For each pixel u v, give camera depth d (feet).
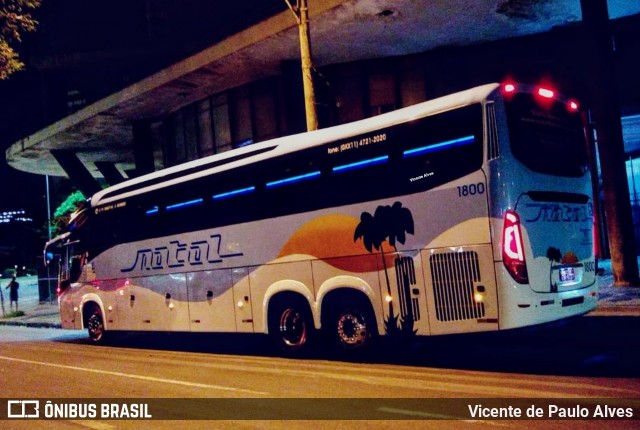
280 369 31.24
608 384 23.75
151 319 42.50
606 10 49.37
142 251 43.45
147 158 88.48
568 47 62.44
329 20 55.52
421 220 27.78
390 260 28.91
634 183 89.86
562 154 28.40
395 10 53.88
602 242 73.05
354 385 25.98
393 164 29.09
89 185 104.22
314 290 32.37
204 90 78.02
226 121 79.61
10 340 57.72
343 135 31.40
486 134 25.85
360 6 52.65
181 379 30.01
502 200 25.44
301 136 33.88
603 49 49.01
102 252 47.37
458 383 25.22
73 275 50.62
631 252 48.55
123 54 123.95
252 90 76.18
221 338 49.24
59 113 127.44
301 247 33.04
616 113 48.88
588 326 34.96
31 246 213.25
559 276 26.76
